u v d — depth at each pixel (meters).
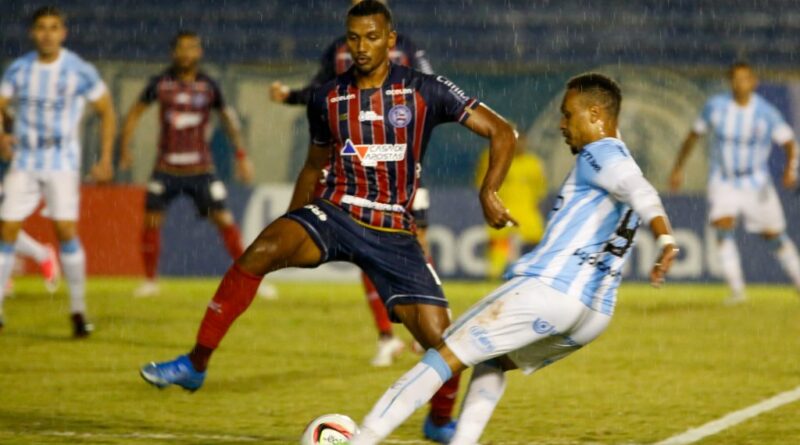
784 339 33.91
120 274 52.12
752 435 20.36
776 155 53.06
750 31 66.06
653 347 31.98
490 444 19.47
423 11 65.94
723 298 46.94
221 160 54.97
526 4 66.38
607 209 16.27
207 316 19.47
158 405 23.03
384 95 18.98
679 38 65.62
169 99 41.56
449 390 19.23
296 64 58.66
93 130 53.44
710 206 44.56
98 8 64.94
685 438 20.06
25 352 29.95
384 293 19.19
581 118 16.86
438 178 55.12
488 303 16.42
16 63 31.64
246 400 23.72
